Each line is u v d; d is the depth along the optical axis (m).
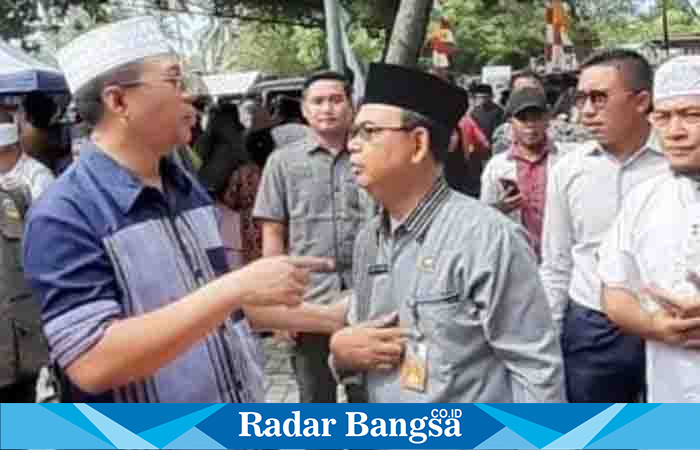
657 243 2.74
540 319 2.26
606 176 3.39
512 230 2.27
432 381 2.28
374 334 2.34
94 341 2.02
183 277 2.22
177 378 2.20
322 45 25.55
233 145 7.07
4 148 4.97
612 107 3.31
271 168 4.34
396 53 6.11
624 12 28.30
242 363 2.39
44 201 2.13
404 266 2.35
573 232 3.48
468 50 25.02
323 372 4.25
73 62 2.24
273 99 12.37
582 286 3.42
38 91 8.23
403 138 2.29
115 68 2.16
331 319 2.68
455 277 2.26
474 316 2.26
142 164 2.23
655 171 3.33
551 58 14.23
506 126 6.47
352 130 2.37
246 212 6.93
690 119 2.64
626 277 2.83
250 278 2.06
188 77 2.36
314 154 4.25
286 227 4.33
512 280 2.23
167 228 2.25
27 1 18.27
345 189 4.20
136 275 2.14
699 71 2.62
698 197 2.69
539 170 4.63
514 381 2.26
